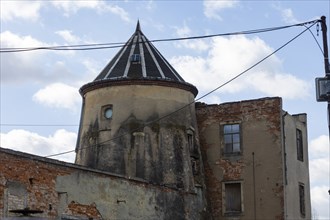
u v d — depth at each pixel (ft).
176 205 102.53
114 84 112.47
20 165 73.87
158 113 110.63
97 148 111.04
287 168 114.21
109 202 86.69
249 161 115.34
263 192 112.78
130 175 106.42
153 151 108.17
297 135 123.65
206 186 117.29
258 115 116.47
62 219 78.48
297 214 116.57
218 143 118.62
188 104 115.44
